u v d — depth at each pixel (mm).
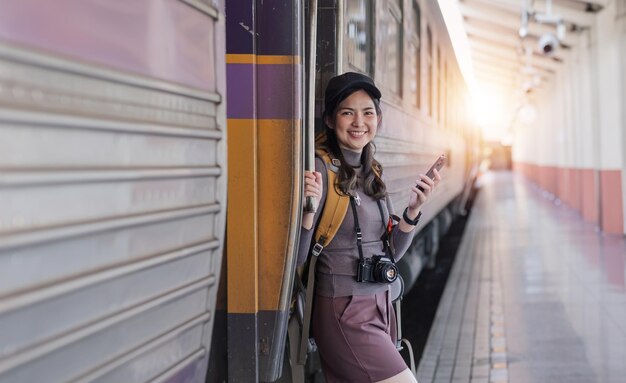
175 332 1559
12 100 1058
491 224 14305
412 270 5484
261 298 2035
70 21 1187
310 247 2268
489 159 58656
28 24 1094
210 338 1756
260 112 2014
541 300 6695
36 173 1090
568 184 17703
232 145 2002
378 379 2191
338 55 2676
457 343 5312
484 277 8125
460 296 7051
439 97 7473
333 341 2234
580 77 14789
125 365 1378
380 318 2289
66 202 1178
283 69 2006
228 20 1991
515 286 7480
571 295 6863
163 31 1471
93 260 1259
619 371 4453
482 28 14914
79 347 1234
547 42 10664
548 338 5328
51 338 1159
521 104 23422
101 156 1266
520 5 11719
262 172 2016
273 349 2051
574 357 4797
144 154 1404
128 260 1363
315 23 2201
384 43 3953
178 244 1552
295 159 2008
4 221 1045
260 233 2025
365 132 2289
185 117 1572
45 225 1127
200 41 1639
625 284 7301
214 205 1711
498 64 20469
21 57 1066
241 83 1997
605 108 11641
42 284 1130
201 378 1715
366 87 2277
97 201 1259
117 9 1314
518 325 5773
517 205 19469
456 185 10578
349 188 2217
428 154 6312
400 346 2578
